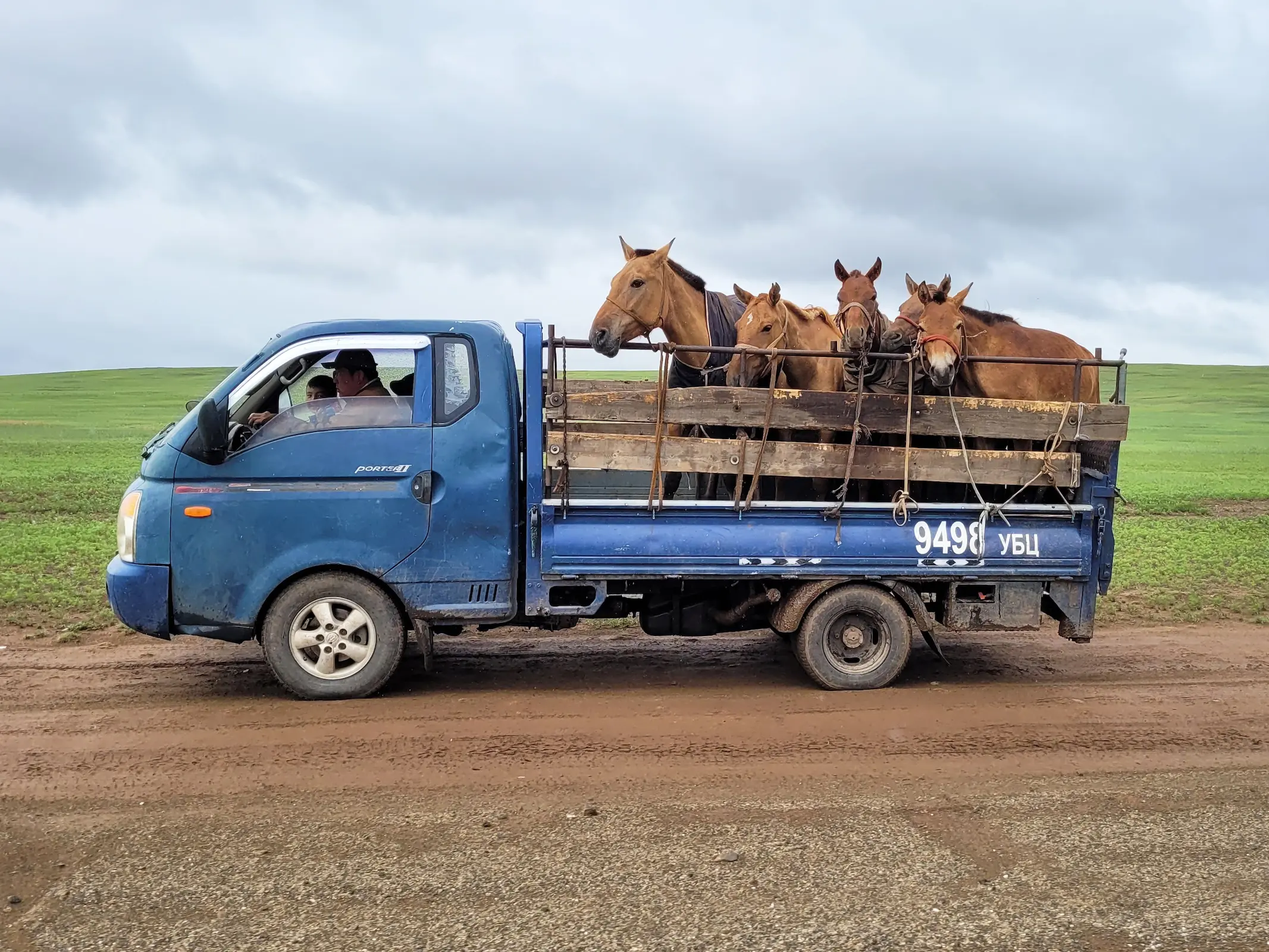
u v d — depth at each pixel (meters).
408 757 5.62
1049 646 8.94
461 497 6.76
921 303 8.15
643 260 8.66
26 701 6.74
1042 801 5.05
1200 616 10.29
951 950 3.60
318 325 6.76
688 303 8.94
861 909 3.90
